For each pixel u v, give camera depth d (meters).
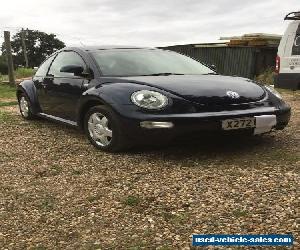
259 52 21.31
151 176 4.18
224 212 3.25
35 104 6.96
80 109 5.46
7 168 4.64
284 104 5.09
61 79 6.08
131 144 4.80
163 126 4.42
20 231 3.15
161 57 6.02
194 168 4.36
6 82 16.03
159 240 2.90
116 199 3.64
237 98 4.71
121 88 4.88
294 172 4.04
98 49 5.98
